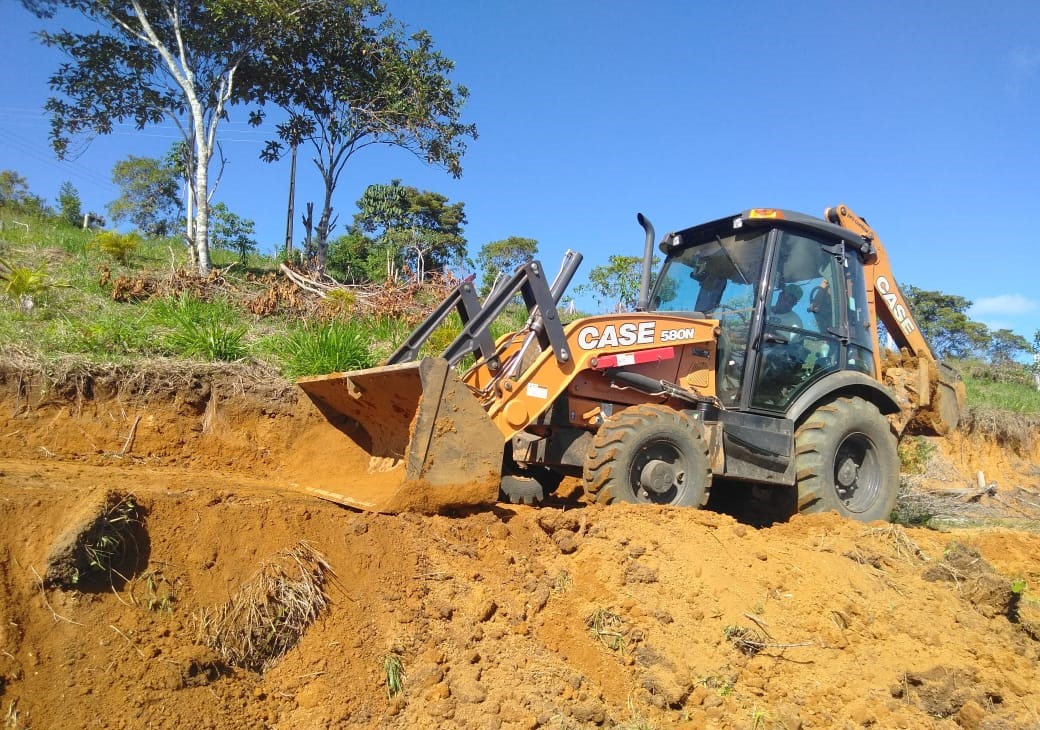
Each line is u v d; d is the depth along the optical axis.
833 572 5.09
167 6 13.57
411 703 3.47
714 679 4.04
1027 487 13.63
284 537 3.94
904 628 4.77
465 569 4.24
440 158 16.45
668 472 5.54
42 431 5.88
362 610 3.82
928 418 7.60
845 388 6.80
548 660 3.85
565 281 5.77
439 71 16.81
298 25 14.33
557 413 5.75
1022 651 4.95
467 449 4.66
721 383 6.41
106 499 3.61
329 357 7.45
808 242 6.66
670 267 7.30
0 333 6.60
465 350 4.99
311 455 6.33
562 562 4.56
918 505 10.05
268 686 3.43
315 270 13.68
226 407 6.51
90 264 10.88
